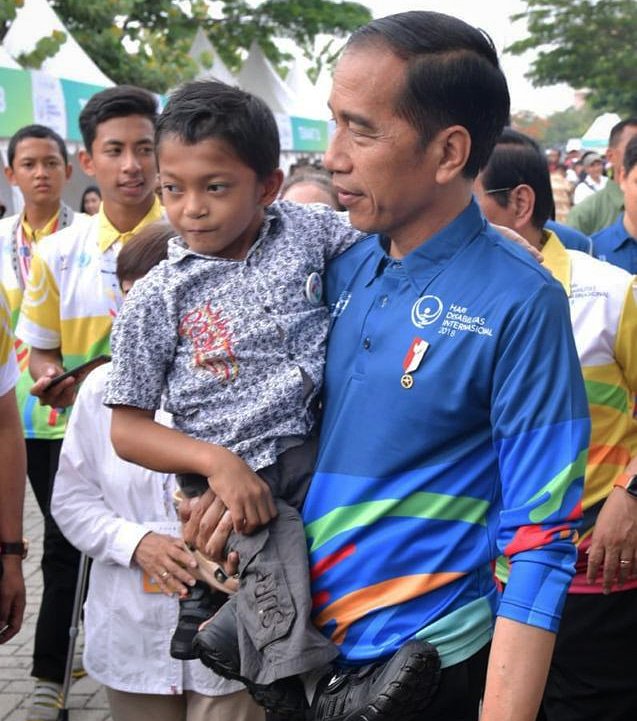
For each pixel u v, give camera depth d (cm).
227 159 212
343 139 193
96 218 448
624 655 311
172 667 304
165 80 1647
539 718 338
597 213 723
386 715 183
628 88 3506
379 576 193
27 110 873
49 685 453
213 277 214
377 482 194
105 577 312
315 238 223
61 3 1565
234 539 202
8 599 321
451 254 195
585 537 307
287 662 189
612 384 307
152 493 312
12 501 321
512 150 326
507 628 179
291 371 207
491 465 192
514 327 185
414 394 191
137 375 210
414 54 186
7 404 318
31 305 447
